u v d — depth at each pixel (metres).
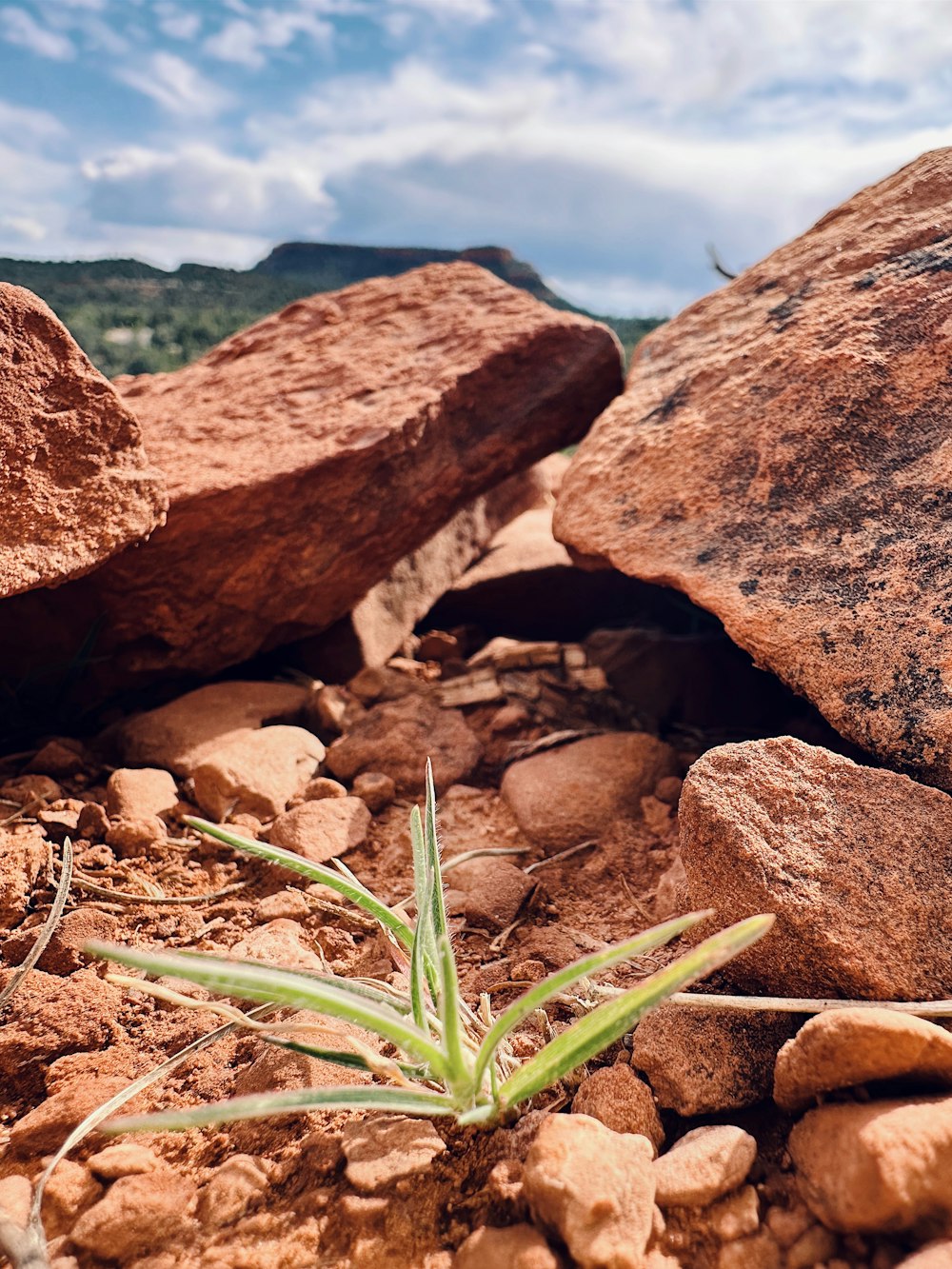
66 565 0.25
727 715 0.38
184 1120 0.14
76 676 0.34
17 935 0.23
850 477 0.27
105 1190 0.17
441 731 0.34
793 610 0.25
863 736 0.23
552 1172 0.15
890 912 0.19
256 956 0.22
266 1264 0.15
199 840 0.27
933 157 0.32
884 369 0.27
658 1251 0.15
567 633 0.49
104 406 0.27
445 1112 0.16
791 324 0.30
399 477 0.36
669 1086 0.18
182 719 0.33
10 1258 0.15
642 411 0.33
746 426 0.29
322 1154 0.17
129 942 0.23
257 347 0.43
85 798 0.29
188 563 0.33
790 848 0.19
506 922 0.25
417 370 0.38
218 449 0.35
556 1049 0.16
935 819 0.20
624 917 0.25
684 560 0.28
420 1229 0.16
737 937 0.14
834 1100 0.16
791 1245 0.15
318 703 0.35
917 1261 0.14
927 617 0.23
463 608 0.48
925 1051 0.16
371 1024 0.15
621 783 0.30
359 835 0.28
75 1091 0.19
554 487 0.60
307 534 0.35
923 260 0.29
